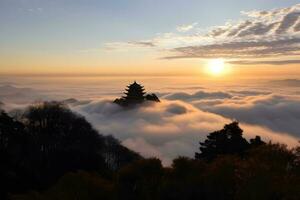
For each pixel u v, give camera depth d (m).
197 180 26.42
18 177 41.44
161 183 27.08
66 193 28.03
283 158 26.41
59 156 53.94
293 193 22.98
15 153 50.03
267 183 23.80
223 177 25.83
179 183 26.48
